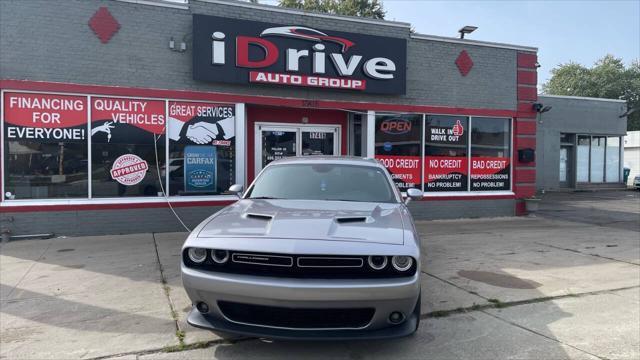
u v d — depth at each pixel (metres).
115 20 9.43
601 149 26.44
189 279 3.77
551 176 24.47
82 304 5.25
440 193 12.28
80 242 8.74
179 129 10.00
